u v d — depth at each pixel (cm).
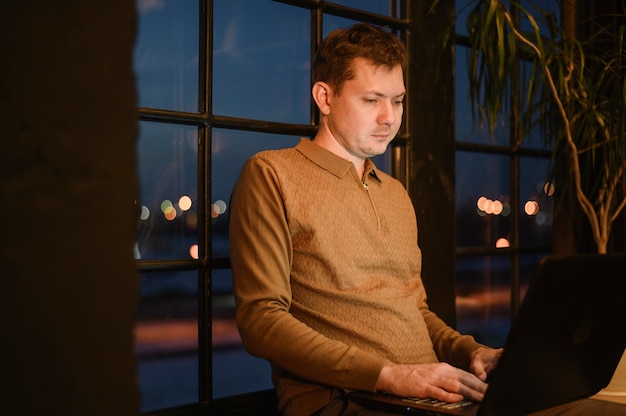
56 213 42
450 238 245
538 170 290
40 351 42
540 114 266
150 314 196
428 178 239
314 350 158
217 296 202
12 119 41
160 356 198
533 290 132
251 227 168
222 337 205
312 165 178
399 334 177
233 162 204
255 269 166
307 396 167
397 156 235
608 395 196
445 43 233
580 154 275
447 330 196
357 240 177
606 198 271
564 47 251
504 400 141
